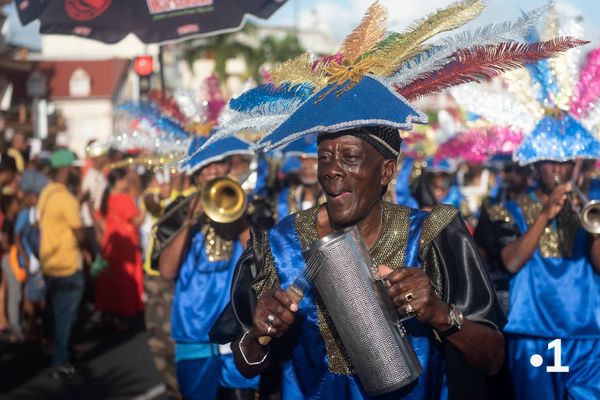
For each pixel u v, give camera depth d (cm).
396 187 905
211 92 612
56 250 816
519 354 488
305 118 255
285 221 283
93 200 1097
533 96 489
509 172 613
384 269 251
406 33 281
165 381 646
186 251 562
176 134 602
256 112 289
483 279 264
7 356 914
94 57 4738
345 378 264
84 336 1034
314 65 287
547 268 484
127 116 643
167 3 588
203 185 540
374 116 248
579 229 483
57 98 4478
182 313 556
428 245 266
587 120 484
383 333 242
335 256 241
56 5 600
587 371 477
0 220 996
